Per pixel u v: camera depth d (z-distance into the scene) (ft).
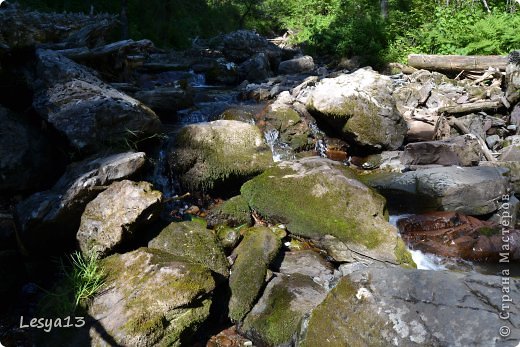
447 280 9.51
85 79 16.99
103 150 15.24
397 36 42.45
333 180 15.66
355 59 42.01
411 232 16.92
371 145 22.34
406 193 18.31
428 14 43.88
